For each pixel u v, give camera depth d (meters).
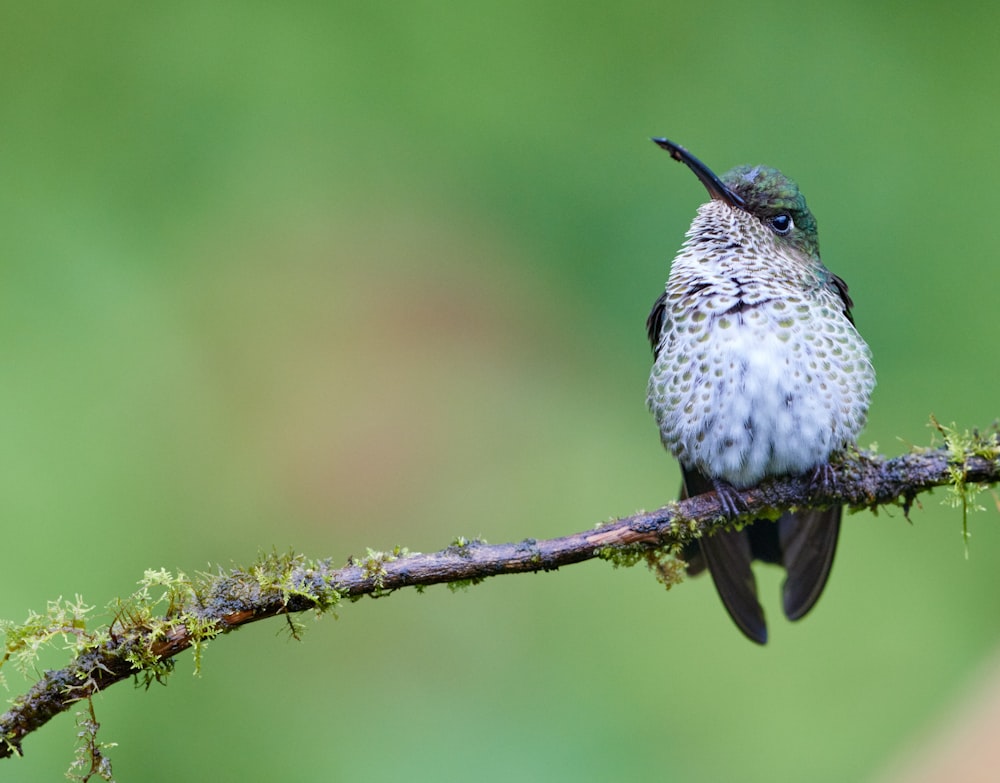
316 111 13.09
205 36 13.09
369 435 12.05
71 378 11.36
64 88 12.66
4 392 11.05
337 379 12.31
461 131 13.34
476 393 12.44
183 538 11.15
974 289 12.67
